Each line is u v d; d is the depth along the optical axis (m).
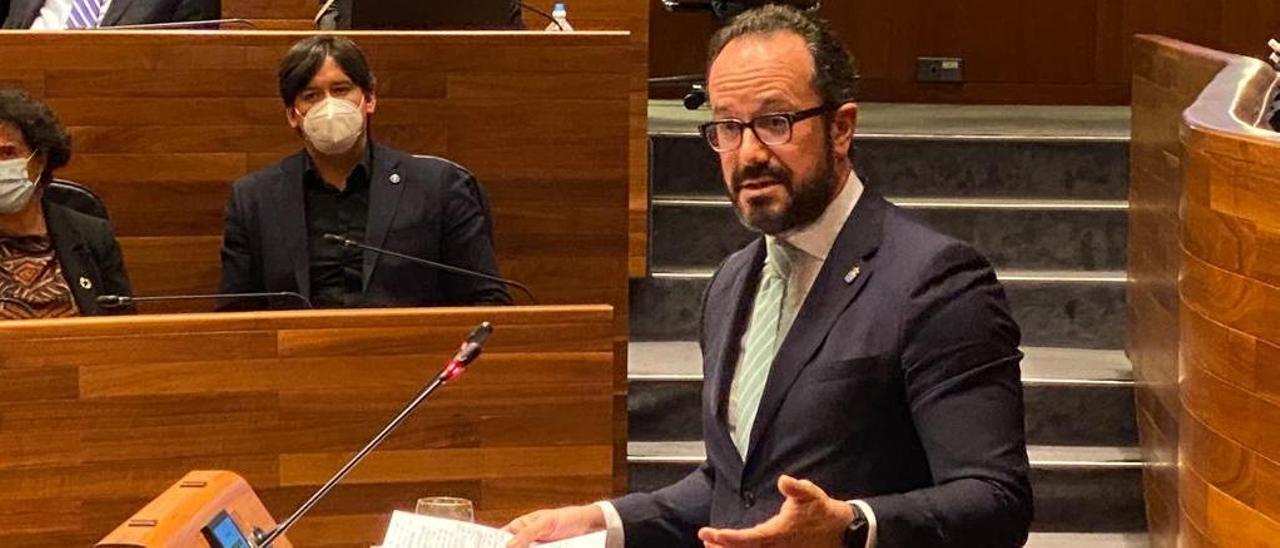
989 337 6.52
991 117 21.14
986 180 18.25
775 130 6.56
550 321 10.15
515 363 10.15
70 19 15.39
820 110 6.59
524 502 10.23
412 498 10.14
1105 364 16.00
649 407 15.25
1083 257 17.36
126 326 9.73
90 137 13.38
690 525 7.55
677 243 17.25
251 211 12.37
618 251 13.83
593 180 13.73
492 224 13.17
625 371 13.94
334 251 12.25
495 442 10.18
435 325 10.06
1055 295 16.72
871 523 6.09
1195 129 10.16
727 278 7.45
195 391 9.84
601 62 13.62
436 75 13.53
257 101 13.50
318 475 10.02
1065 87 23.58
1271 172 8.85
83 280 11.45
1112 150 18.12
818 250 6.90
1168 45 14.78
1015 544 6.41
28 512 9.73
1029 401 15.34
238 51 13.44
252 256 12.34
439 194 12.39
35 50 13.25
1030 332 16.77
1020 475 6.37
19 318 11.20
